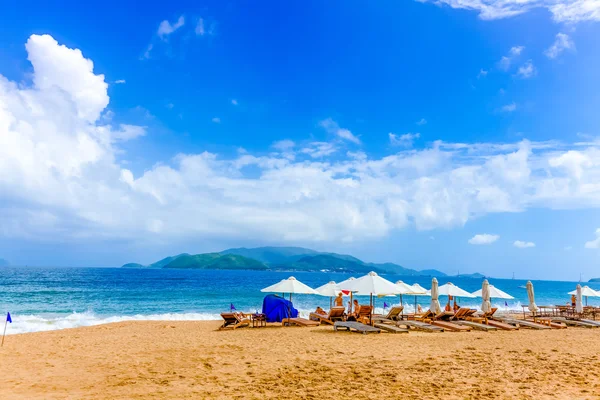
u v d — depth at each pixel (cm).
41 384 716
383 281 1616
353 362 898
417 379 741
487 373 791
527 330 1570
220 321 2103
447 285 2114
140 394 644
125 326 1823
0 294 4369
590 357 969
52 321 2188
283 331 1498
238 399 614
